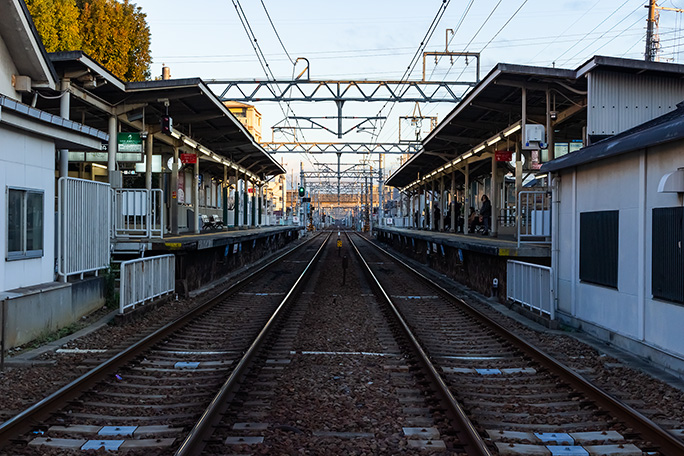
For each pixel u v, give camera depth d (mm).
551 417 5379
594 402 5605
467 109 18234
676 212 6766
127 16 30922
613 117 12141
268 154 32500
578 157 9141
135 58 31672
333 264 25141
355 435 4836
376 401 5801
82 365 7031
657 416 5340
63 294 9227
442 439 4789
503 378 6828
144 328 9438
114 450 4488
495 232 21297
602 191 8758
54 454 4410
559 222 10531
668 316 6957
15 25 10312
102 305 11156
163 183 21875
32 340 8188
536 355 7559
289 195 87312
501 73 13375
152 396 5871
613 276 8398
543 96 15531
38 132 8875
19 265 8625
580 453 4512
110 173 15188
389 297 12969
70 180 9906
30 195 8945
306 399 5824
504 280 12867
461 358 7820
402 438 4797
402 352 8039
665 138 6539
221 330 9648
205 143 25609
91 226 10820
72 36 26438
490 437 4801
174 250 13133
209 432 4707
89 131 10273
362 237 60969
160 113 17625
